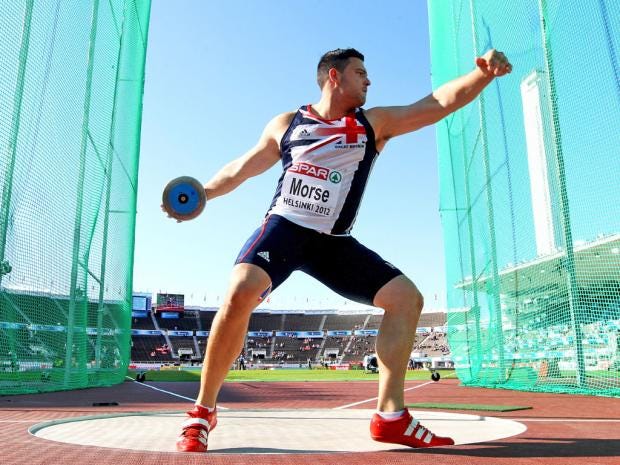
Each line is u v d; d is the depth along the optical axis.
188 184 2.21
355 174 2.19
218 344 1.97
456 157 9.42
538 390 6.82
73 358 7.89
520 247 6.93
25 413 3.78
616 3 4.88
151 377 15.70
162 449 1.89
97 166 8.05
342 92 2.25
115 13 8.63
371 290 2.16
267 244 2.05
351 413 3.74
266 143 2.39
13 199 5.64
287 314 60.66
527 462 1.53
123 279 10.52
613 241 5.36
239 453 1.77
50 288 6.82
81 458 1.58
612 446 1.89
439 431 2.47
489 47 7.71
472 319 8.79
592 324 5.87
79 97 7.18
